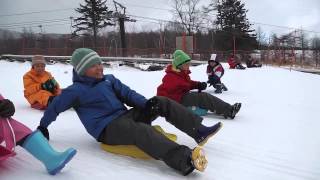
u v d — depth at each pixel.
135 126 3.30
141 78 11.77
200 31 51.66
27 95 6.20
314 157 3.70
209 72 8.61
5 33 43.88
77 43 43.56
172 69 5.46
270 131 4.69
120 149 3.62
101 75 3.71
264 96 8.00
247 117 5.57
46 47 39.72
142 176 3.12
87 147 3.84
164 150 3.08
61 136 4.25
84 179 3.05
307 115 5.79
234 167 3.38
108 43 50.44
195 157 2.95
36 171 3.16
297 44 45.69
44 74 6.36
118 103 3.66
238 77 12.27
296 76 12.84
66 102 3.60
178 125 3.63
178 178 3.08
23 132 3.08
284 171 3.33
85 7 52.91
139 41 49.44
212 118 5.43
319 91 8.86
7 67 18.94
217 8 53.50
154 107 3.55
